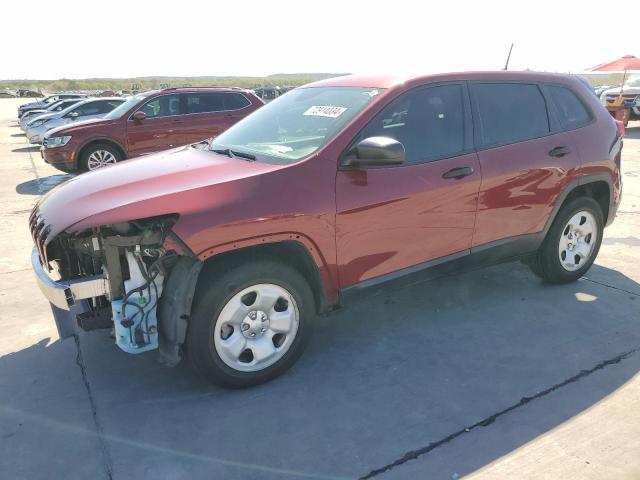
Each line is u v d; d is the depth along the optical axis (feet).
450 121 12.39
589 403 9.97
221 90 37.68
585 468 8.34
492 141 12.94
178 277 9.61
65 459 8.69
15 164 45.60
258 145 12.19
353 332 12.88
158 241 9.41
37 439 9.18
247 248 10.15
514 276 16.28
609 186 15.40
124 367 11.45
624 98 59.21
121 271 9.77
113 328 10.36
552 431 9.21
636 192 27.86
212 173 10.55
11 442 9.10
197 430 9.36
